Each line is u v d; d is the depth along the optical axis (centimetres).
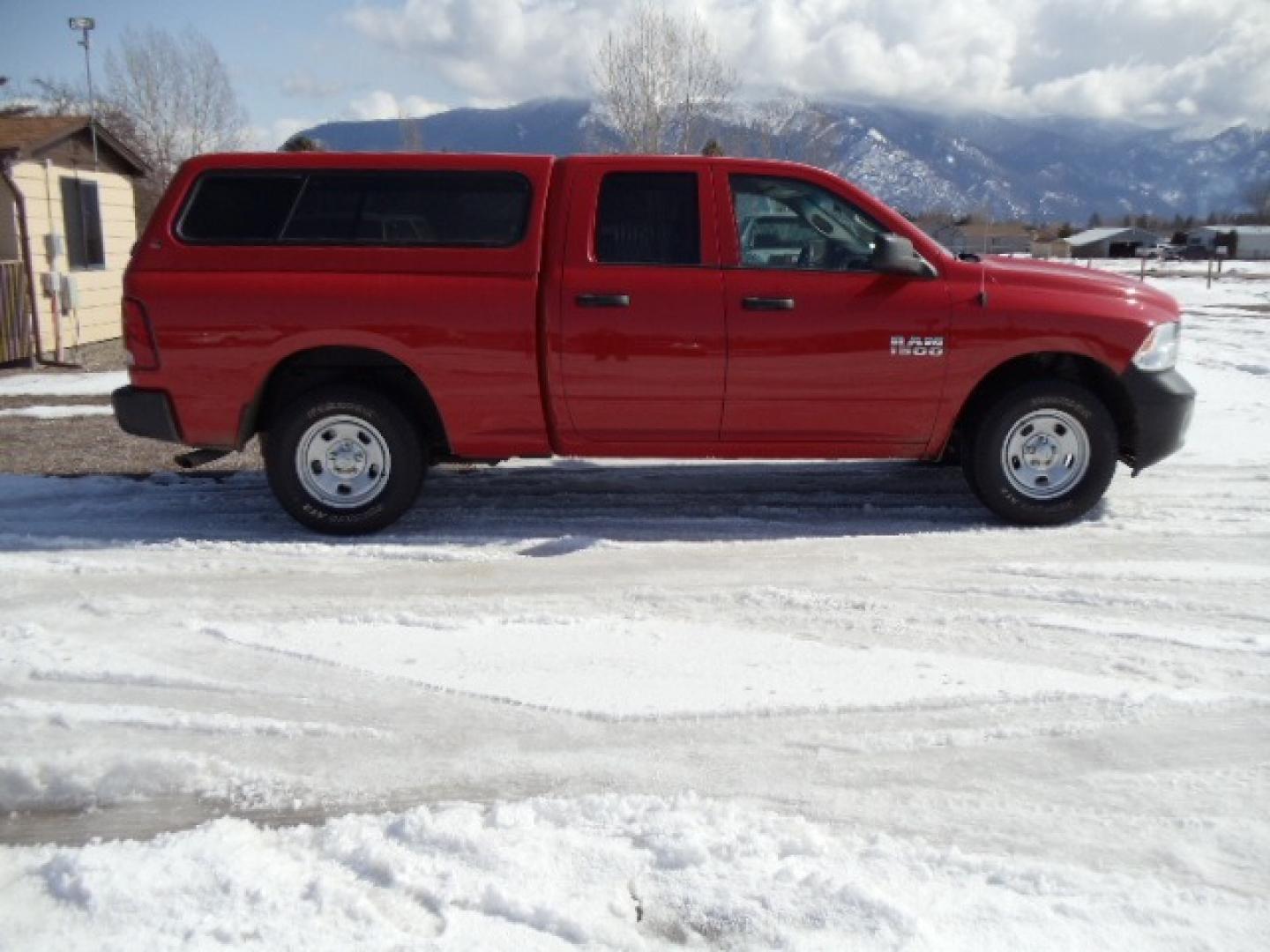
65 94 3275
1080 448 602
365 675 418
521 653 438
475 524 634
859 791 332
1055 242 10906
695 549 579
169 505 681
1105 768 344
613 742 363
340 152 597
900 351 583
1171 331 604
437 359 582
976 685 404
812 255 594
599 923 269
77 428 927
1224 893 280
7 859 302
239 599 507
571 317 578
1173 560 551
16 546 593
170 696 400
